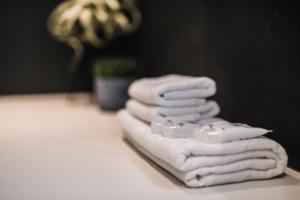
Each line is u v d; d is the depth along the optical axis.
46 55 2.10
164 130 0.89
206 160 0.79
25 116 1.61
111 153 1.07
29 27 2.07
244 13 1.03
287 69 0.87
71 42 1.96
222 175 0.80
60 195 0.78
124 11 1.99
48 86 2.13
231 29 1.10
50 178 0.88
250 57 1.02
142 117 1.07
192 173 0.78
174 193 0.78
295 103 0.85
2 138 1.26
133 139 1.10
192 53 1.36
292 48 0.85
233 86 1.11
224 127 0.82
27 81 2.10
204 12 1.26
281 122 0.90
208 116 1.06
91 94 2.10
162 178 0.87
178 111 1.02
